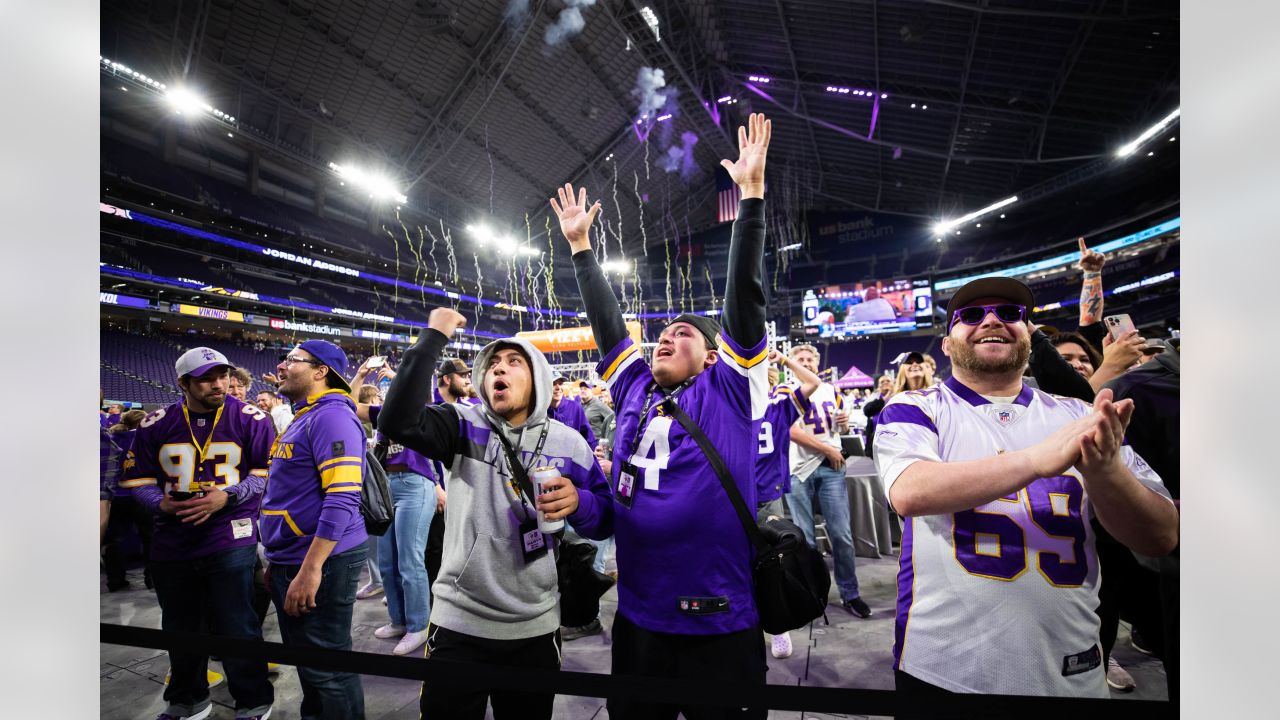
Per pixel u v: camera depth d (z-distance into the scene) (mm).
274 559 1910
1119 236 22750
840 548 3105
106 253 20172
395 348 29859
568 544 1497
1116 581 1398
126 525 4023
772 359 2779
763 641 1310
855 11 16391
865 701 973
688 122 25922
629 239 37094
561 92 23438
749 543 1312
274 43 19000
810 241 34625
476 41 20328
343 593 1863
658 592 1279
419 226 31375
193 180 22609
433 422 1500
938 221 29438
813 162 27094
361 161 25469
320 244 25469
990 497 944
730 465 1336
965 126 20656
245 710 2057
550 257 38562
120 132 20844
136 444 2170
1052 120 18969
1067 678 1024
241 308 23031
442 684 1360
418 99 22484
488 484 1502
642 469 1362
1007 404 1216
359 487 1879
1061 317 27062
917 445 1146
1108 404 835
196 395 2184
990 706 965
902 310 24500
